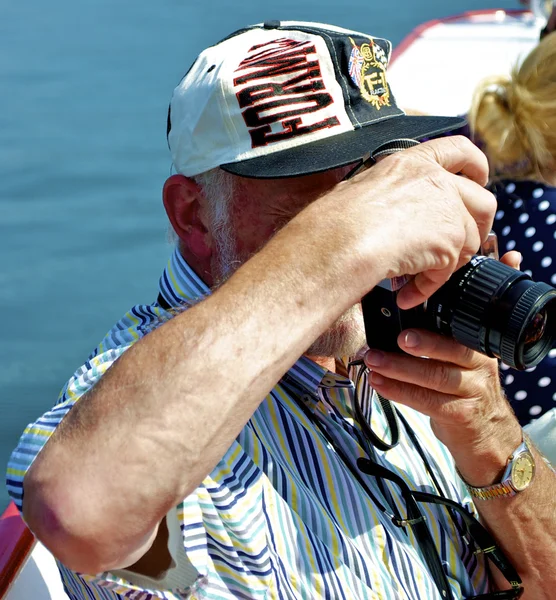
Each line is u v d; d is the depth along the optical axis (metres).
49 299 5.90
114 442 1.01
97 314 5.73
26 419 4.46
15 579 1.68
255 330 1.05
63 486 1.00
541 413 2.13
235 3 15.31
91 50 13.07
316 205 1.14
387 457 1.60
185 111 1.51
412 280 1.21
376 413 1.63
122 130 9.38
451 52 3.96
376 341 1.34
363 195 1.14
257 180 1.49
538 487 1.54
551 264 2.18
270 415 1.47
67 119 9.79
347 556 1.41
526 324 1.18
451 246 1.15
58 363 5.12
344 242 1.10
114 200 7.52
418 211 1.14
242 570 1.26
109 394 1.03
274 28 1.60
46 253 6.55
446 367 1.33
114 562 1.03
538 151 2.16
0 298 5.90
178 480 1.01
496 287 1.20
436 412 1.39
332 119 1.52
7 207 7.40
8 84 11.27
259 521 1.29
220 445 1.03
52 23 14.96
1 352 5.22
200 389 1.02
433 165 1.19
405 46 4.04
